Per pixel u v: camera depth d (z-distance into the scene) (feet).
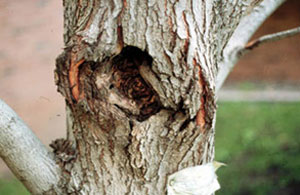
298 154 14.14
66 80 3.83
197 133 3.93
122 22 3.79
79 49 3.77
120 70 3.93
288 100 20.11
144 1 3.80
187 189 4.09
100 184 4.17
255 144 14.90
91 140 4.05
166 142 3.99
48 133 14.46
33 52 14.71
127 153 4.04
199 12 3.92
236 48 5.19
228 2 4.39
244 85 22.66
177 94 3.84
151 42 3.79
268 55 23.31
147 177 4.11
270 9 5.37
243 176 13.28
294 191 12.67
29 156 4.28
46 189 4.28
